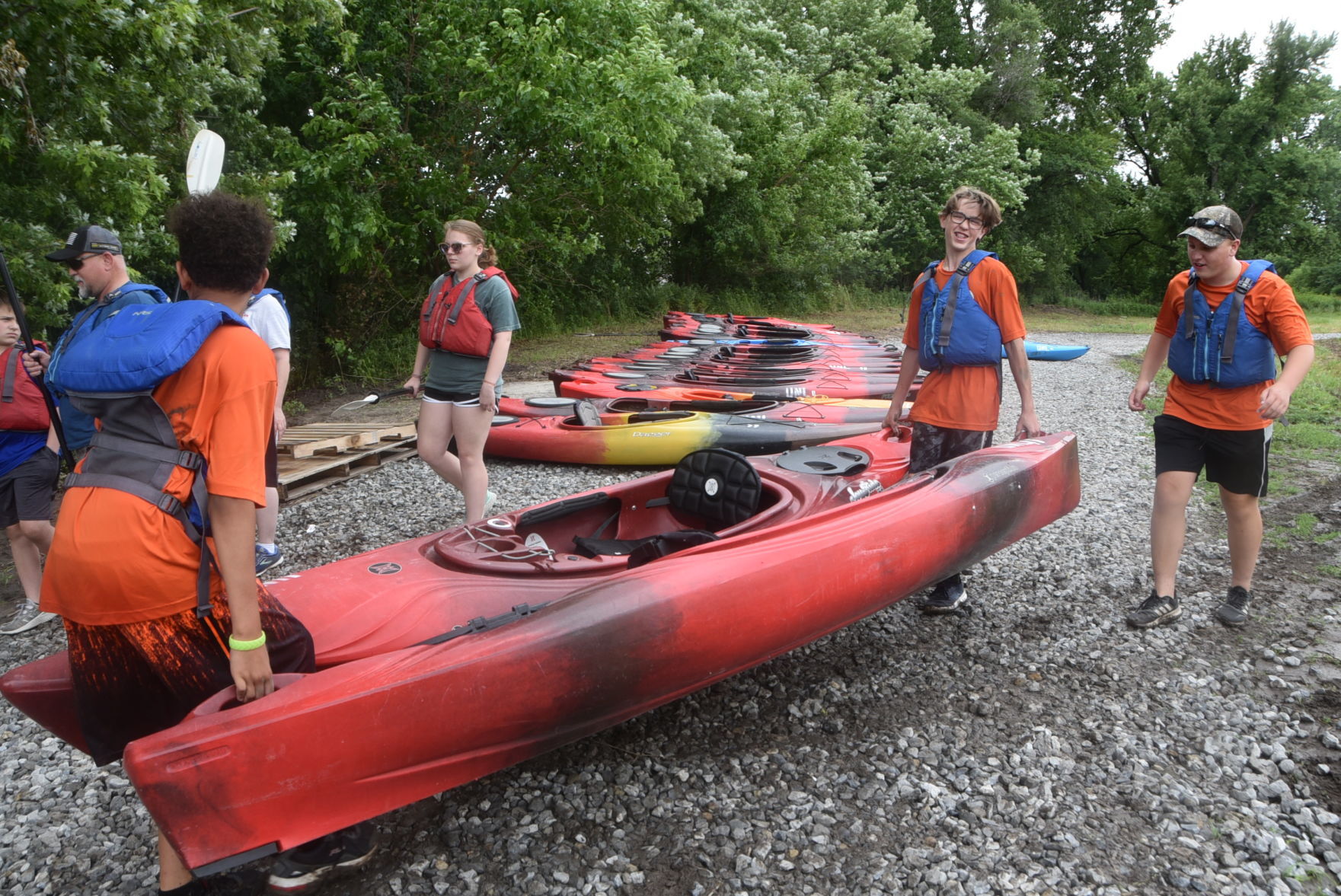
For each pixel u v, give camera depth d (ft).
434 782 7.94
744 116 67.97
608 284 69.87
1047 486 13.57
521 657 8.07
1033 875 8.14
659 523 13.82
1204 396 12.85
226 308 6.58
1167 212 125.59
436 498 21.09
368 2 39.55
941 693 11.62
